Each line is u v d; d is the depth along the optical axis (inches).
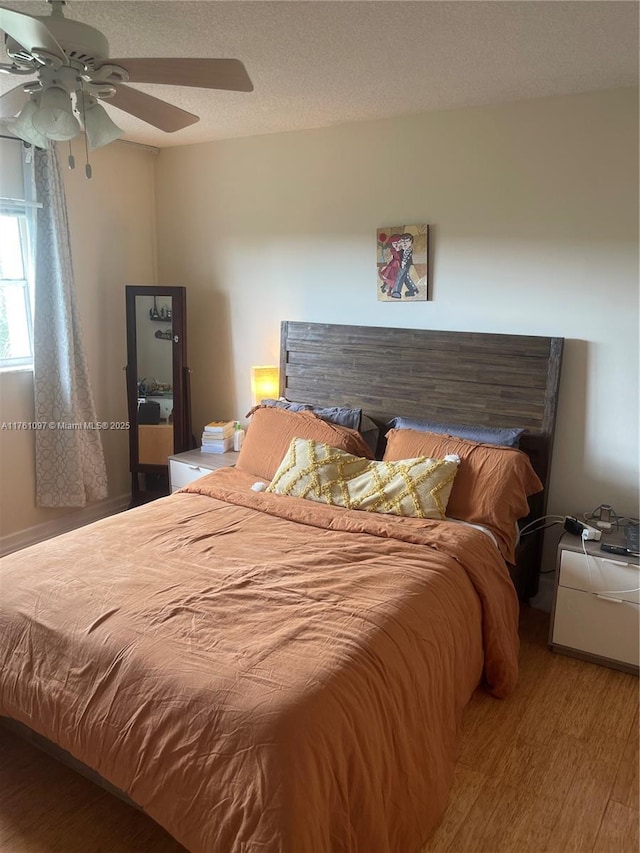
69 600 79.3
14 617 78.3
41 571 86.9
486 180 118.6
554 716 92.2
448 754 79.2
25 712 73.9
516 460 108.0
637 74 98.0
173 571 86.7
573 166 110.2
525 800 77.2
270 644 69.2
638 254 107.0
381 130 128.7
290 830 54.9
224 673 64.8
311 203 141.1
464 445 112.3
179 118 84.7
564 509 120.3
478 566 93.2
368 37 84.4
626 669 102.0
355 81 103.5
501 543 104.0
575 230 111.8
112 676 68.3
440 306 127.6
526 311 118.5
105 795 78.5
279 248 148.1
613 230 108.5
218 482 124.5
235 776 58.2
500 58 91.8
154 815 62.4
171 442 159.6
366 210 133.7
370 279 135.7
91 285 154.7
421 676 74.5
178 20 79.6
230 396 165.2
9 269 138.6
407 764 69.2
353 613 75.4
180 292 151.9
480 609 91.7
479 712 93.0
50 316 139.9
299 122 132.6
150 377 158.4
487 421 122.9
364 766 62.8
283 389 149.6
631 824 73.9
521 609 122.5
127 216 161.0
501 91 108.3
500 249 119.3
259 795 56.5
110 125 77.4
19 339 143.0
